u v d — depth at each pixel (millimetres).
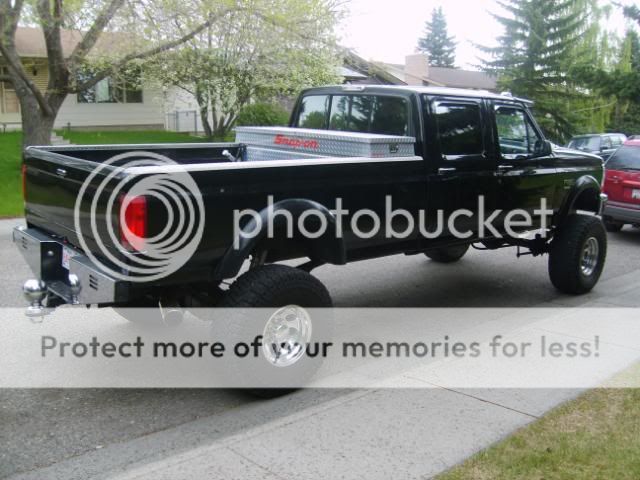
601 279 7949
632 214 10383
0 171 16359
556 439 3633
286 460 3504
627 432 3703
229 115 22562
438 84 46406
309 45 16969
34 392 4520
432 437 3750
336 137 5379
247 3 14180
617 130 43500
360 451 3596
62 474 3465
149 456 3668
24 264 8055
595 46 39094
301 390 4602
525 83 36719
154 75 19000
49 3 12523
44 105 13328
